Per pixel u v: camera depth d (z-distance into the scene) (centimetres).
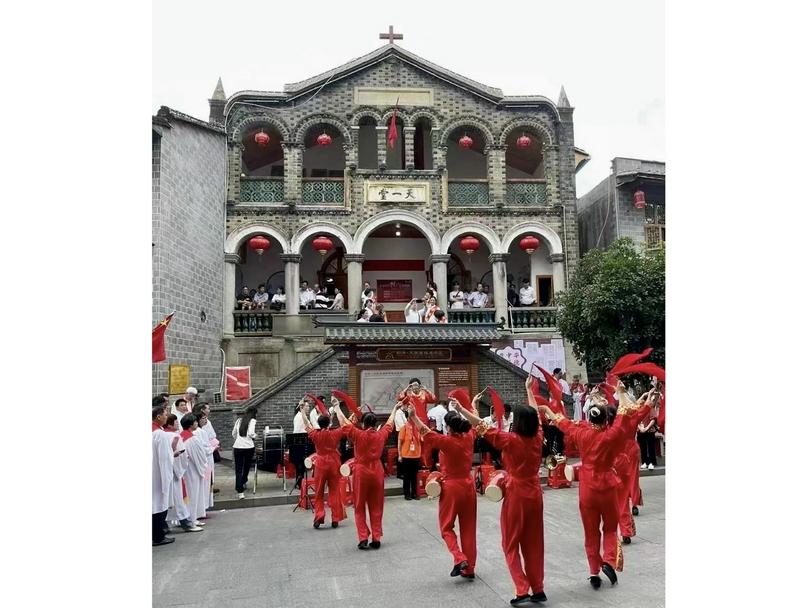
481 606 576
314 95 2084
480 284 2191
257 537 875
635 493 963
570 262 2114
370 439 815
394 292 2327
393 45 2117
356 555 766
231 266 1978
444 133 2133
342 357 1591
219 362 1889
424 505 1099
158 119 1494
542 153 2262
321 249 1994
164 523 865
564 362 2025
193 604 594
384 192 2084
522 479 588
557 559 728
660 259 1430
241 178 2050
